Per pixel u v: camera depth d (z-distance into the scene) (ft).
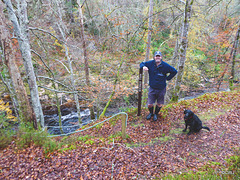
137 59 32.14
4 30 13.82
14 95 15.46
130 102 39.50
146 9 35.55
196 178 9.20
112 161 11.41
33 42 28.35
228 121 16.21
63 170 10.59
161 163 11.23
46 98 37.29
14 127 15.90
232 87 34.04
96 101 28.50
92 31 38.45
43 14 26.45
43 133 13.64
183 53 20.53
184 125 16.17
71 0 39.40
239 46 37.70
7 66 14.60
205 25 39.86
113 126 18.01
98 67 33.09
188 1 18.26
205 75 49.21
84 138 14.75
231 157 11.02
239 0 38.55
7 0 12.03
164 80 14.30
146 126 16.20
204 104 20.22
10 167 10.55
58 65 34.58
